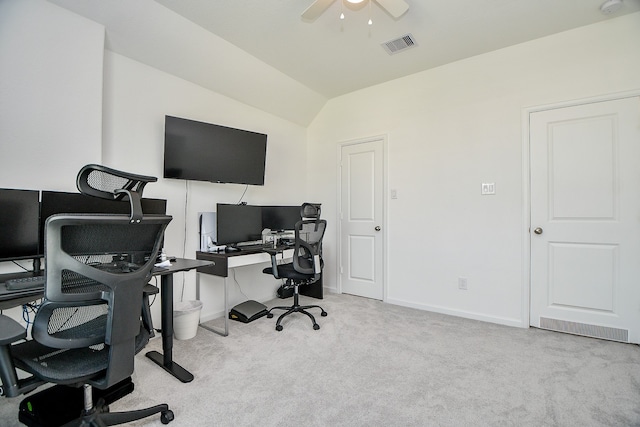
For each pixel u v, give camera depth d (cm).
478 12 232
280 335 257
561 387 178
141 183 138
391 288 352
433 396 170
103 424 128
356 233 387
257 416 154
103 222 107
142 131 254
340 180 404
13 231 159
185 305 263
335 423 149
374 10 230
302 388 178
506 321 281
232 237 300
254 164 328
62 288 103
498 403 164
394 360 212
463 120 306
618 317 241
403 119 346
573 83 255
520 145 278
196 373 195
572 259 257
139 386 180
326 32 258
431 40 271
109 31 221
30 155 184
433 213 324
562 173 261
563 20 242
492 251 290
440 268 319
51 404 143
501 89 286
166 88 271
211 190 310
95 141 211
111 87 234
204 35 257
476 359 213
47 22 188
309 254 300
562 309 261
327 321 291
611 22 241
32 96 184
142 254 129
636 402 163
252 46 279
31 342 127
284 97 368
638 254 234
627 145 237
